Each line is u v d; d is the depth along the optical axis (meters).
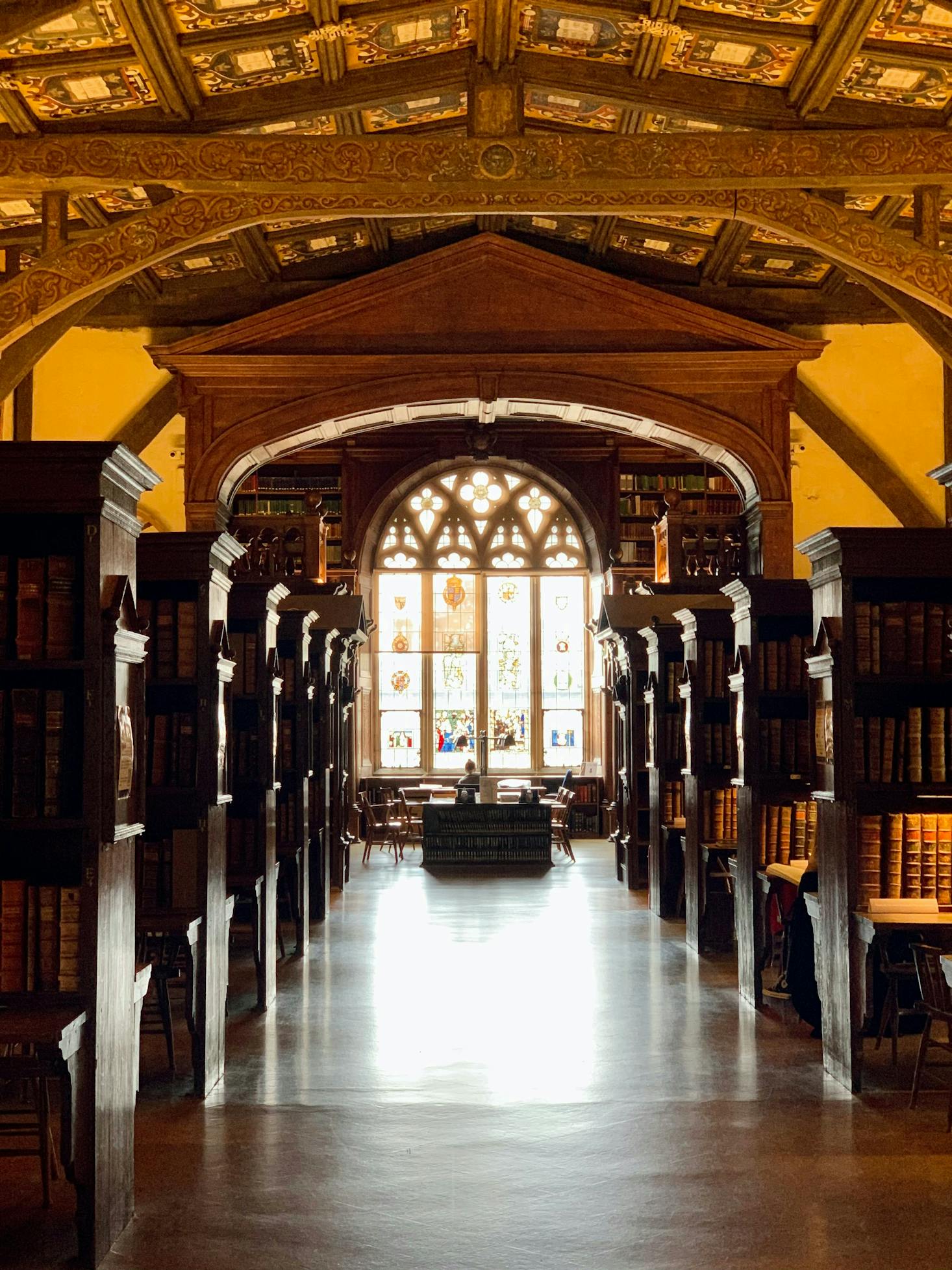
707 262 14.42
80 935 4.61
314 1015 8.54
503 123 9.87
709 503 22.50
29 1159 5.65
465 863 18.38
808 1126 6.01
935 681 6.74
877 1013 7.59
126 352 14.95
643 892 15.25
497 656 23.80
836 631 6.84
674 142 9.52
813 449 16.08
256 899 8.66
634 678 15.09
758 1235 4.70
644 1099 6.51
